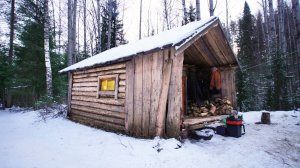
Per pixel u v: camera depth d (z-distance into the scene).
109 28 19.58
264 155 5.01
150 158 4.69
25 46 14.88
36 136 6.96
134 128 6.49
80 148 5.54
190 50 7.68
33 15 14.70
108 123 7.75
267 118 8.70
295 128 7.71
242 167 4.32
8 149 5.49
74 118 10.06
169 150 4.99
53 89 15.10
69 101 10.50
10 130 8.04
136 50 6.39
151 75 6.11
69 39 16.02
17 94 15.74
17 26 15.84
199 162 4.53
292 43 30.11
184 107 7.78
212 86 8.62
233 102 8.80
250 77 22.00
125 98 6.96
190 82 8.66
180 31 6.53
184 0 16.98
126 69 7.02
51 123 9.24
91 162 4.54
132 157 4.77
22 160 4.66
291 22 33.03
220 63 8.87
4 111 14.94
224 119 7.48
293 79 20.61
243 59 28.45
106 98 7.92
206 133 6.39
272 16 17.25
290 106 15.29
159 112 5.79
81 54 26.39
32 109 13.59
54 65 15.29
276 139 6.35
